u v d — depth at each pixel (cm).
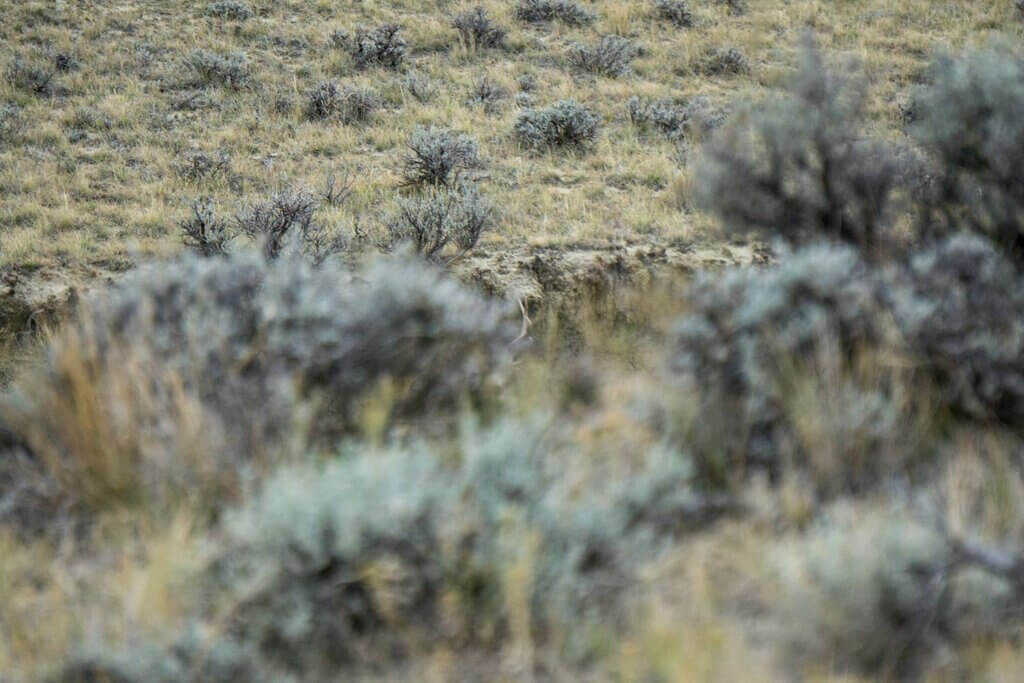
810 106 2497
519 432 1544
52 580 1448
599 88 7419
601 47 8050
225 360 1791
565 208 5106
